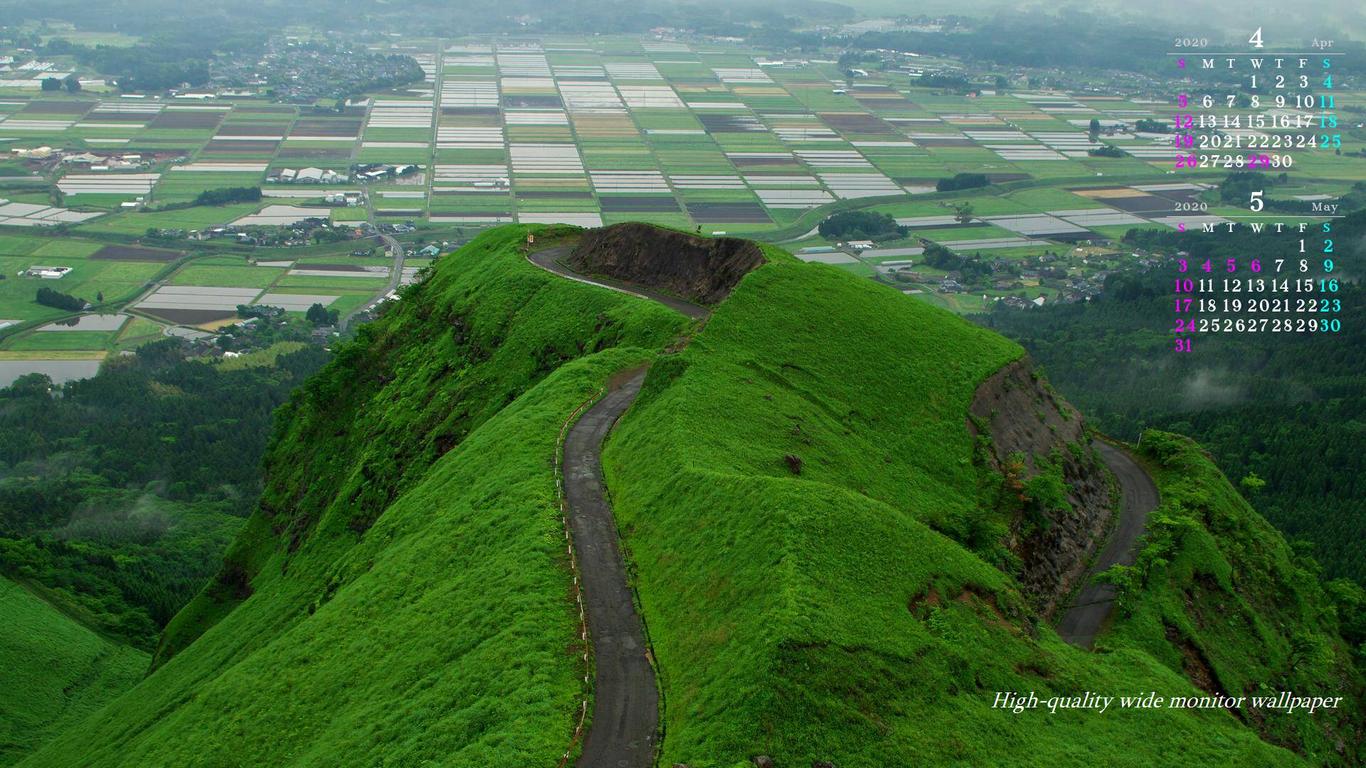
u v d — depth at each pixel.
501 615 71.62
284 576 128.75
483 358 137.25
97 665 152.62
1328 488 178.25
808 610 63.78
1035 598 92.50
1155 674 79.75
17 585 167.62
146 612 173.38
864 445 97.12
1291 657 101.38
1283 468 182.50
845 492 77.69
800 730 57.75
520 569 75.69
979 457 103.06
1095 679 73.94
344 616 85.19
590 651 67.19
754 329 108.44
